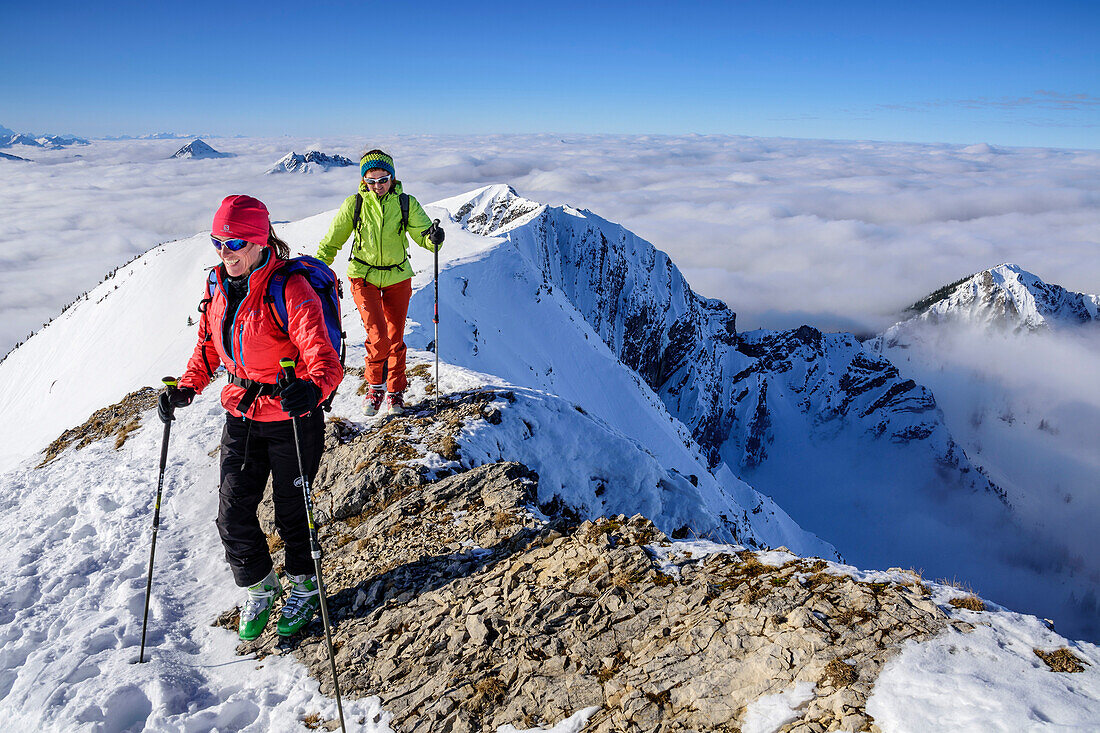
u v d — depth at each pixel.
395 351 9.62
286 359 4.24
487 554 5.80
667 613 4.39
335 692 4.17
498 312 65.81
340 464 8.38
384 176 8.53
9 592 6.16
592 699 3.86
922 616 3.74
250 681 4.80
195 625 5.57
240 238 4.18
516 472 7.48
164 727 4.31
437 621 4.96
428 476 7.69
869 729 3.04
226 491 4.89
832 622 3.83
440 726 3.99
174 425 10.33
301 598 5.18
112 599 5.95
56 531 7.57
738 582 4.52
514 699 4.04
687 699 3.60
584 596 4.80
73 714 4.40
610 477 10.55
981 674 3.20
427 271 50.62
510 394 10.65
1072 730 2.71
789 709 3.31
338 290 4.71
